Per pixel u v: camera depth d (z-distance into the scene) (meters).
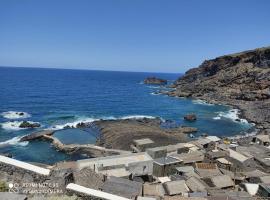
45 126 94.25
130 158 49.81
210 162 55.00
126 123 98.38
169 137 78.88
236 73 179.88
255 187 41.31
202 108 143.00
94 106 138.75
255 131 99.81
